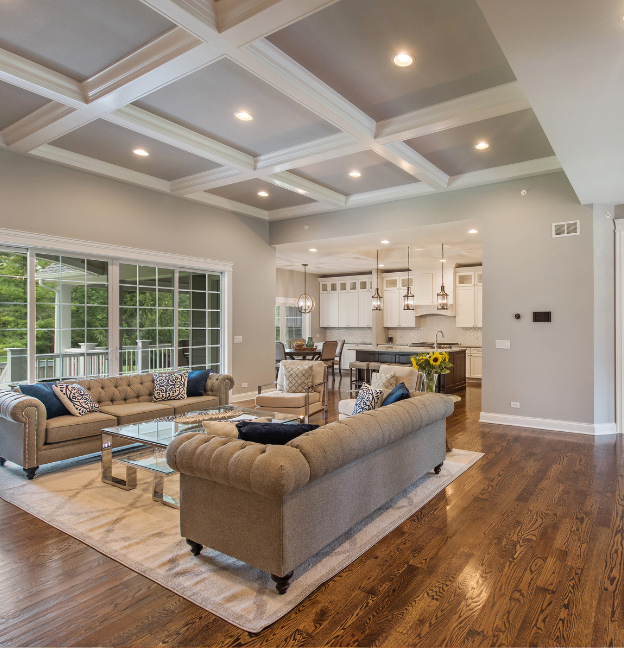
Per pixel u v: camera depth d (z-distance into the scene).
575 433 5.34
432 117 3.93
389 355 8.61
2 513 3.12
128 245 5.88
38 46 3.13
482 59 3.23
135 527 2.90
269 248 8.10
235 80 3.53
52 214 5.10
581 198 5.07
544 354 5.56
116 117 3.88
